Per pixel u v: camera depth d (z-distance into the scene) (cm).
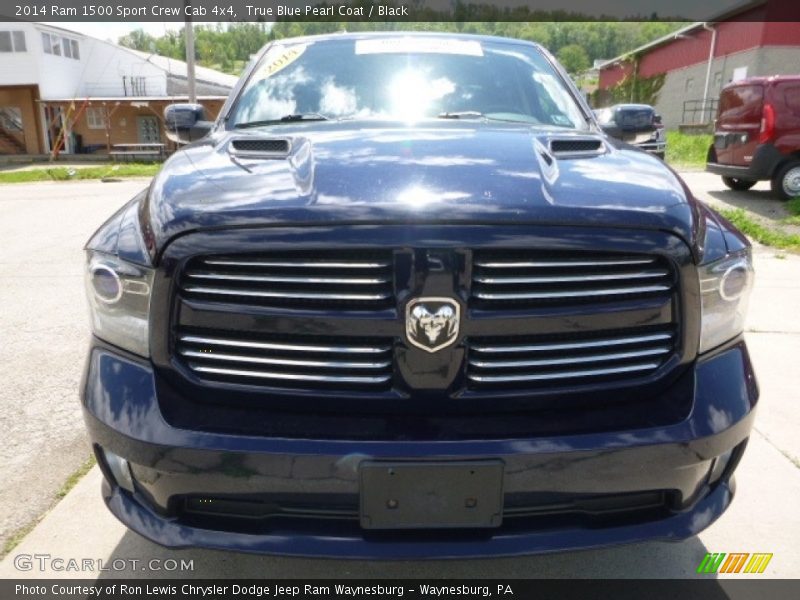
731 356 196
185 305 177
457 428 174
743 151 1066
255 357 177
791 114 1015
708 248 190
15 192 1501
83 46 3475
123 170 2169
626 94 3678
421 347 171
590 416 180
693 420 181
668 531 187
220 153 228
